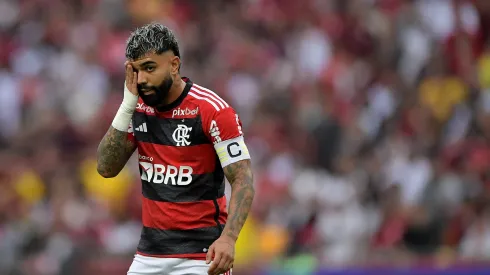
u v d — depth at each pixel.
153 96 16.64
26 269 36.62
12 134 48.81
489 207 36.94
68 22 55.94
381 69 50.72
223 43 53.75
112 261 35.97
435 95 47.03
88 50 53.09
